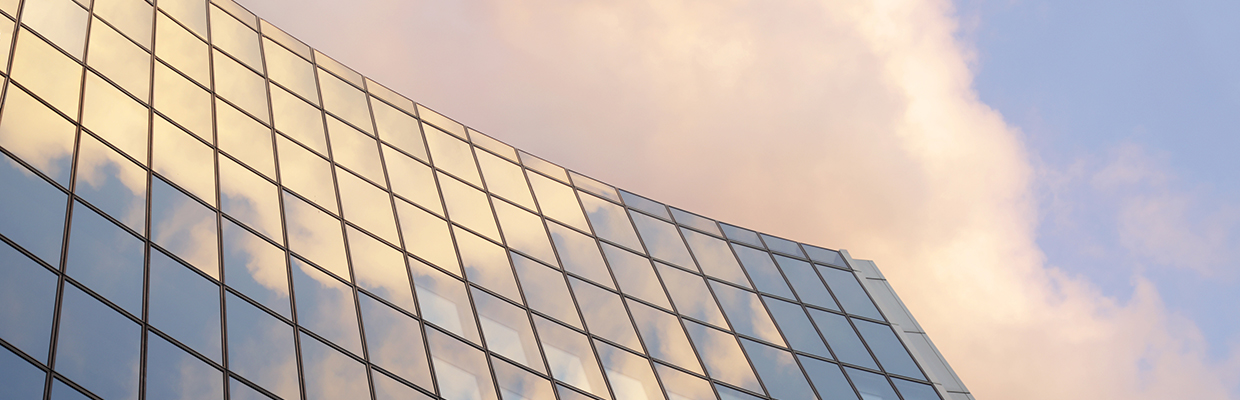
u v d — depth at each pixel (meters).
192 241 17.95
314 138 25.52
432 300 22.09
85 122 18.25
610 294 27.09
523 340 22.78
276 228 20.50
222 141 21.88
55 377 13.09
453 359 20.45
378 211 24.28
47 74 18.41
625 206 33.41
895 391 27.48
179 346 15.48
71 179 16.64
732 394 24.78
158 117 20.52
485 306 23.22
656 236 32.19
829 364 27.84
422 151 29.38
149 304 15.73
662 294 28.41
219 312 16.86
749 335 27.98
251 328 17.14
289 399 16.34
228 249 18.58
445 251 24.58
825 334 29.59
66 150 17.12
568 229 29.77
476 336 21.83
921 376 28.88
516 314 23.67
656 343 25.62
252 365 16.39
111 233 16.36
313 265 20.27
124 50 21.56
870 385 27.38
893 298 33.62
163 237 17.42
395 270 22.28
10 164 15.64
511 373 21.25
